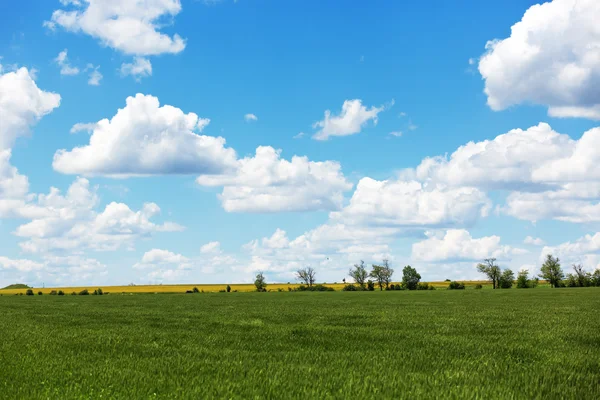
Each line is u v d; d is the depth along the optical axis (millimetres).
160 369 11430
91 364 12312
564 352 14242
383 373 10875
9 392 9148
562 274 181875
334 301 66875
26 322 28172
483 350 14719
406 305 51094
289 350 15227
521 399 8562
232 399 8500
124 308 48719
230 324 25562
